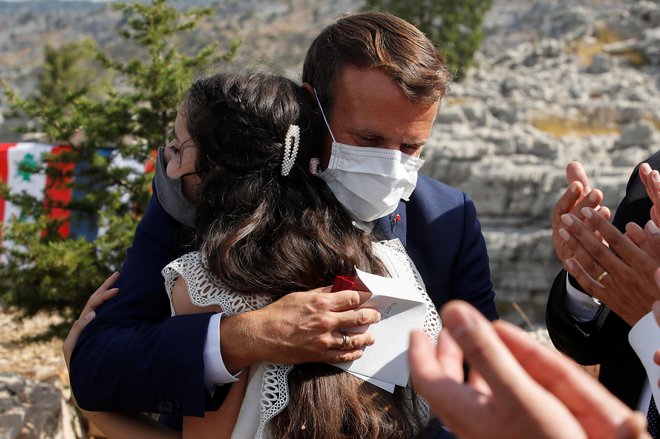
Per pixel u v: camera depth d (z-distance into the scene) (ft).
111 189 28.19
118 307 7.52
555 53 88.99
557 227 8.14
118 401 6.87
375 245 7.70
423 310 7.00
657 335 6.14
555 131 69.10
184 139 7.48
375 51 7.31
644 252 7.08
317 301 6.54
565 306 9.13
